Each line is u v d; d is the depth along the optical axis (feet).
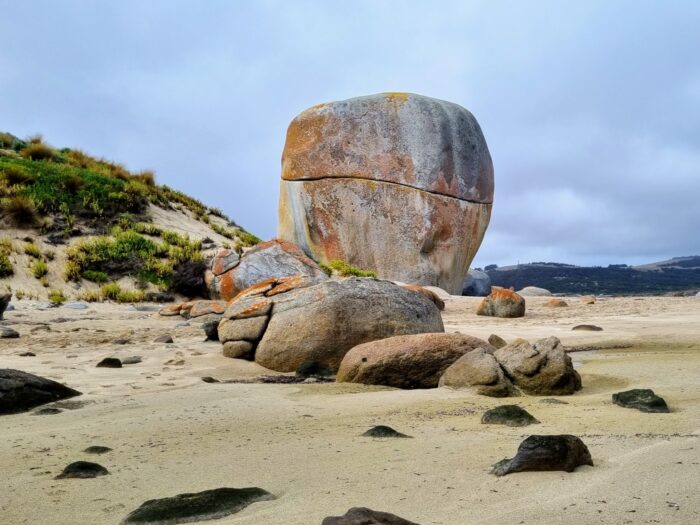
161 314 48.70
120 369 26.30
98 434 15.24
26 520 9.37
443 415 17.11
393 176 74.74
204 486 10.84
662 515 8.40
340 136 75.87
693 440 12.59
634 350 32.45
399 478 10.78
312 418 17.02
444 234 75.10
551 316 50.93
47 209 67.15
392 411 17.88
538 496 9.41
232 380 25.54
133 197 74.28
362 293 29.48
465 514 8.83
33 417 17.35
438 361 23.91
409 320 29.60
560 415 16.43
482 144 78.69
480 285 94.07
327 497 9.89
